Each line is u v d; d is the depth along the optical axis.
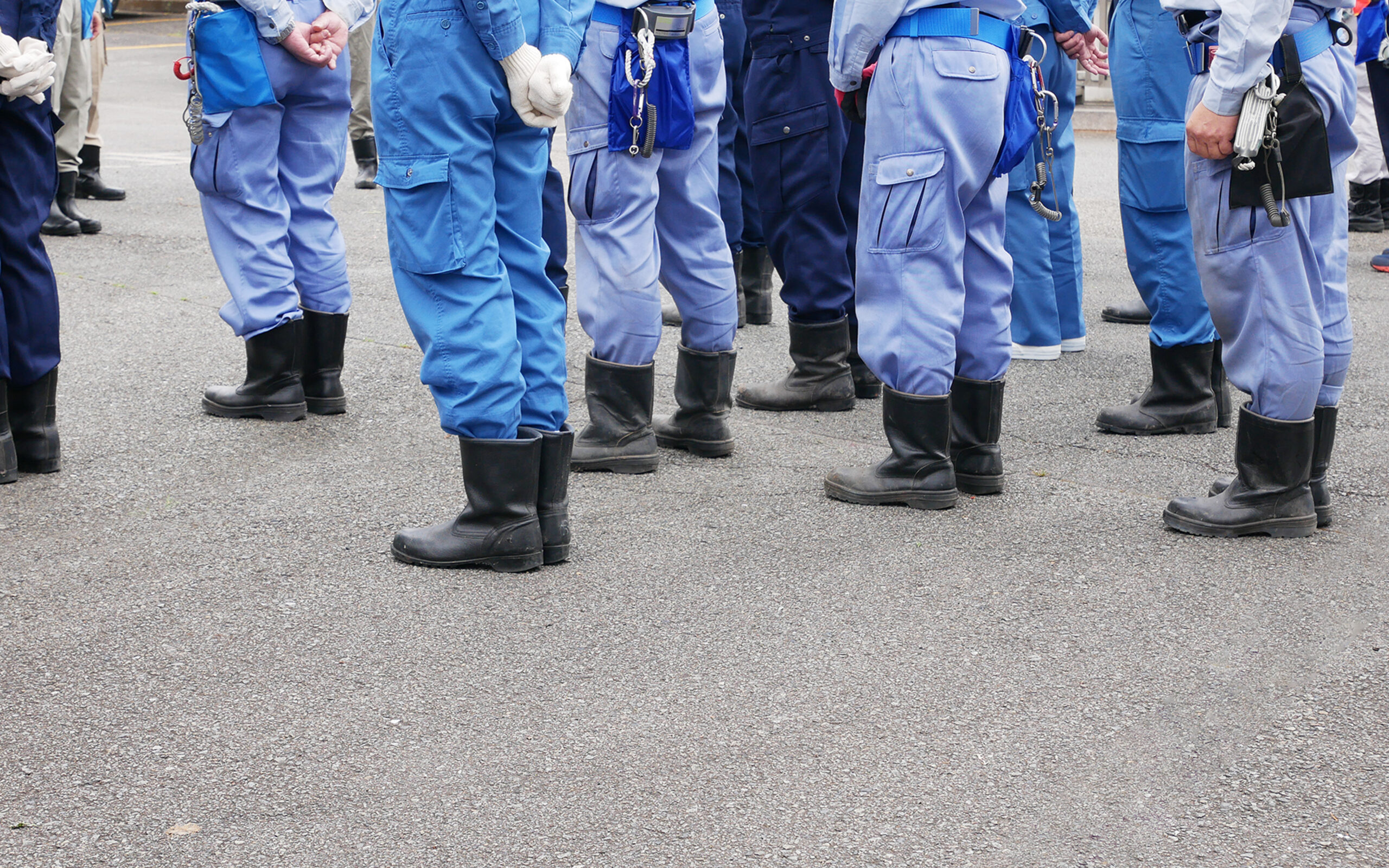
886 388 3.86
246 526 3.66
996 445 4.00
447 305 3.24
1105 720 2.66
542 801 2.36
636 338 4.08
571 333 5.97
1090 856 2.21
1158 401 4.65
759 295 6.22
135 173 10.19
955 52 3.57
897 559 3.48
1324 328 3.60
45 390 4.02
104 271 6.93
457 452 4.35
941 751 2.54
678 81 3.86
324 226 4.68
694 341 4.31
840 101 3.86
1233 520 3.62
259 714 2.65
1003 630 3.06
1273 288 3.47
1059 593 3.27
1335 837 2.26
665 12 3.82
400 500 3.89
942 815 2.33
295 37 4.34
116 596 3.20
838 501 3.94
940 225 3.67
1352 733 2.60
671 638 3.01
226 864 2.17
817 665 2.88
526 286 3.38
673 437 4.41
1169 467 4.29
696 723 2.64
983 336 3.91
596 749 2.54
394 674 2.82
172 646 2.94
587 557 3.49
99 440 4.39
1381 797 2.38
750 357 5.66
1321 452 3.69
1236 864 2.19
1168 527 3.71
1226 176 3.43
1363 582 3.33
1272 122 3.28
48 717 2.63
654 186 4.03
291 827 2.28
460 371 3.25
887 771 2.47
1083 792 2.40
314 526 3.67
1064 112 5.45
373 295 6.65
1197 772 2.47
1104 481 4.15
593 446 4.17
